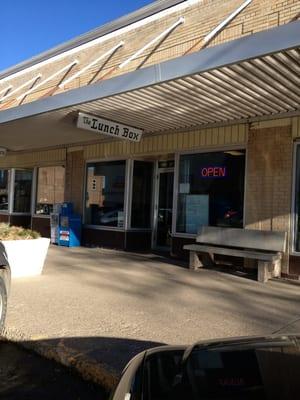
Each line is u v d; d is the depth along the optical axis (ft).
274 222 32.86
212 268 35.27
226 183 37.04
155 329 19.89
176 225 40.78
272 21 29.81
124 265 36.45
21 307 23.15
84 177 50.67
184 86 27.68
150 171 47.19
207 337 18.85
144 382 8.54
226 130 36.52
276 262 31.65
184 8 36.24
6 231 31.55
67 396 14.71
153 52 38.17
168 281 30.17
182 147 39.96
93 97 31.14
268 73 25.08
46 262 37.52
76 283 29.17
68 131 43.70
